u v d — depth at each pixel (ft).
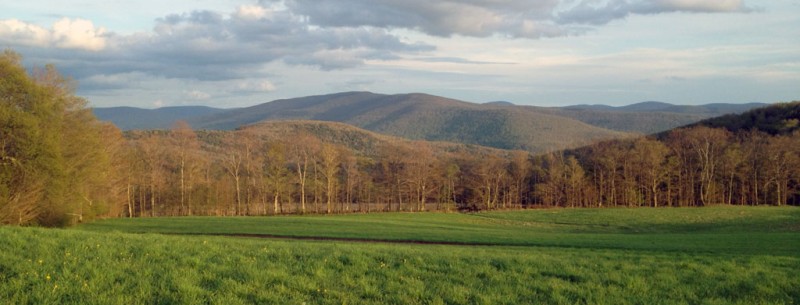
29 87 123.03
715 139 363.76
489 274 47.91
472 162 380.37
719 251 103.45
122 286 35.91
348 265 48.60
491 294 39.65
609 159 357.61
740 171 343.87
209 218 219.61
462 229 191.62
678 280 48.55
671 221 258.78
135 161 254.06
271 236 147.43
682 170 360.69
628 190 355.56
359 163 378.94
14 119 117.60
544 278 47.57
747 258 66.44
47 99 128.47
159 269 41.88
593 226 252.62
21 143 119.55
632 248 111.86
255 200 313.53
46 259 42.80
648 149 345.51
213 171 305.73
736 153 335.88
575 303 39.27
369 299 37.14
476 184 361.51
